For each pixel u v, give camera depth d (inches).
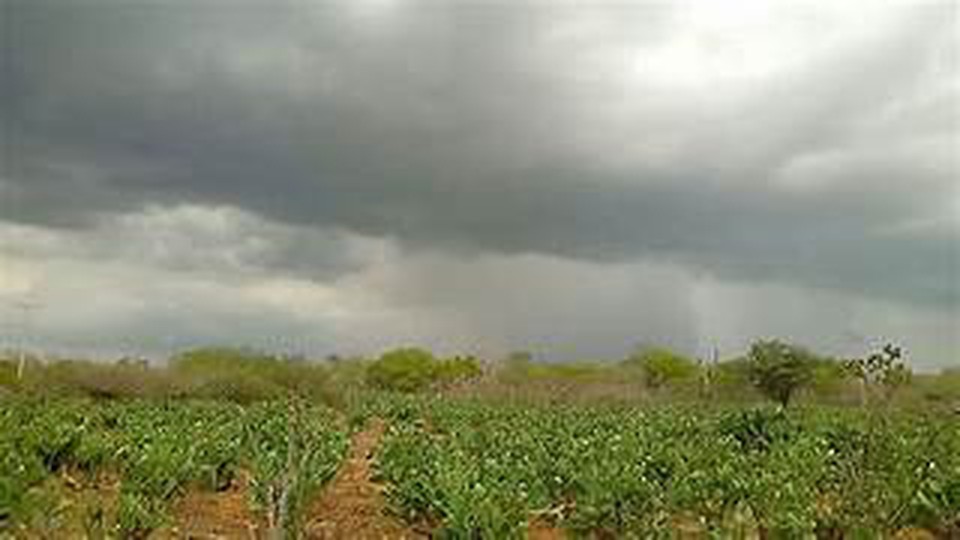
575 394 3602.4
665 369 3919.8
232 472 1223.5
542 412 2338.8
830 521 834.2
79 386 2952.8
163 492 999.0
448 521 812.0
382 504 1107.3
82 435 1222.9
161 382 3029.0
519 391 3725.4
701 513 909.8
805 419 1691.7
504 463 1141.1
